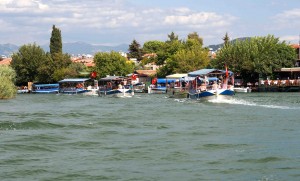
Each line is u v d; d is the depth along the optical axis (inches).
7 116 1955.0
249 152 1034.7
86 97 3971.5
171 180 819.4
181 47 5935.0
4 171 888.3
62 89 5103.3
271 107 2219.5
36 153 1063.0
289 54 4788.4
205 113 1972.2
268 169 879.1
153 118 1811.0
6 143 1182.9
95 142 1207.6
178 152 1048.8
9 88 3688.5
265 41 4766.2
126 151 1071.6
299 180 802.8
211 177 833.5
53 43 6628.9
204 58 5265.8
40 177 848.3
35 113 2107.5
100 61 5807.1
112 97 3806.6
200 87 2807.6
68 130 1451.8
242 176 835.4
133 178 834.8
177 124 1588.3
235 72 4746.6
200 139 1235.2
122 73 5767.7
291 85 4266.7
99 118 1828.2
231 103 2522.1
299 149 1056.2
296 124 1512.1
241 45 4815.5
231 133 1341.0
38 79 6323.8
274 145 1115.9
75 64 6323.8
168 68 5408.5
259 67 4603.8
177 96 3368.6
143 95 4114.2
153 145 1147.9
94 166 926.4
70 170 895.1
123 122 1652.3
